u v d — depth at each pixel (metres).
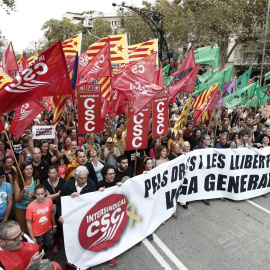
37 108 5.43
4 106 3.76
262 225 5.16
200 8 21.09
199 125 9.56
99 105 4.94
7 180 4.37
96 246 3.91
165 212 5.07
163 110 5.40
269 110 9.49
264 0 19.94
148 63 6.63
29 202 4.02
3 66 7.96
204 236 4.75
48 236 3.84
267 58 22.78
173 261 4.10
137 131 4.91
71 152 5.61
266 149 6.26
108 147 5.92
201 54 10.80
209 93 7.61
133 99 4.77
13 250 2.46
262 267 4.02
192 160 5.68
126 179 4.27
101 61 5.45
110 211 4.01
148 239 4.62
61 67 3.98
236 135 7.29
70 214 3.61
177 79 7.97
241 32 21.16
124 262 4.05
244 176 6.13
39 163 4.73
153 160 5.46
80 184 3.97
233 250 4.39
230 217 5.43
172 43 26.97
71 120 9.12
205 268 3.97
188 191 5.79
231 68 9.95
